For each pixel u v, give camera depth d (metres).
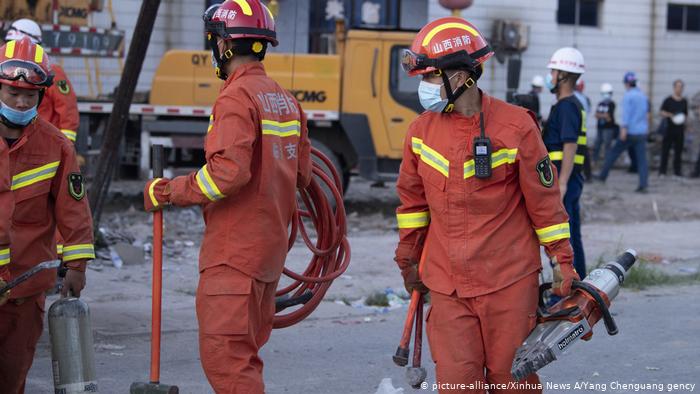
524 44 24.70
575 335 4.36
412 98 15.12
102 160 10.55
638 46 26.67
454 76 4.37
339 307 9.16
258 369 4.52
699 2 27.28
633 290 10.13
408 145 4.61
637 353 7.51
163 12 20.95
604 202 17.55
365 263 11.27
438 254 4.52
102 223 13.18
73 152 4.88
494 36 24.72
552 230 4.45
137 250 10.77
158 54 21.00
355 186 19.47
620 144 19.89
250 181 4.44
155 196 4.52
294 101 4.78
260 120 4.42
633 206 17.16
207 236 4.50
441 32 4.41
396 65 15.11
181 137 15.42
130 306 8.80
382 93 15.12
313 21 20.50
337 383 6.72
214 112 4.39
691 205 17.47
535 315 4.47
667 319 8.70
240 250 4.41
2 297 4.49
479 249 4.41
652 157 25.61
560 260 4.47
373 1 20.66
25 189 4.72
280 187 4.55
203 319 4.45
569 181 8.30
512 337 4.41
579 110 8.20
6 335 4.88
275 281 4.61
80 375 4.70
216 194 4.29
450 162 4.43
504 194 4.44
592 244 12.98
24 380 5.07
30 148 4.72
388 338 8.04
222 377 4.41
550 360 4.27
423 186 4.64
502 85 24.89
